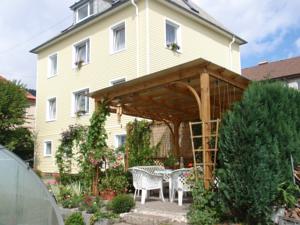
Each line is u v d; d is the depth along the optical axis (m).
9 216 3.97
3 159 4.05
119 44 18.22
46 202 4.20
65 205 9.33
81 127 15.66
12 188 4.03
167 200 9.95
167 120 14.45
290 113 7.14
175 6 17.58
